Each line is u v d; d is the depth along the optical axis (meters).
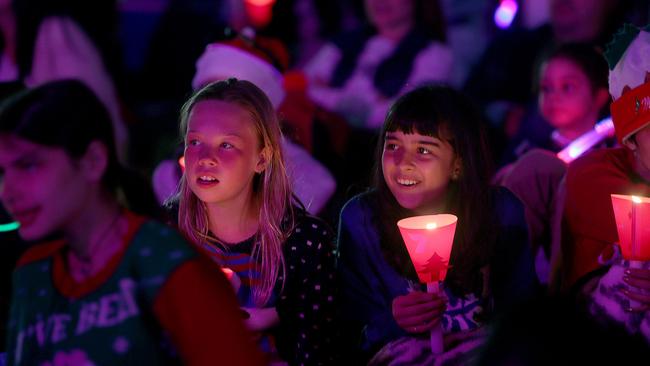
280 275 7.72
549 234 10.09
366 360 8.20
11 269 8.72
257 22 16.42
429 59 15.23
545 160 10.16
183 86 18.50
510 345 3.56
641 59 7.49
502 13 16.69
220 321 4.64
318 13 17.91
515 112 14.34
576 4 13.28
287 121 10.95
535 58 14.99
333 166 13.03
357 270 8.18
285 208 7.80
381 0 15.22
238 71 11.18
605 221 8.34
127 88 14.80
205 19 18.73
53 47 12.40
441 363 7.55
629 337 3.52
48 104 4.73
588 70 10.95
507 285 8.04
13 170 4.72
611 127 10.65
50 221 4.76
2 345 8.55
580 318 3.58
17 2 12.43
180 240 4.80
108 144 4.95
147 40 21.14
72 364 4.72
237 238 7.71
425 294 7.18
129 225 4.86
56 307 4.84
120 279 4.72
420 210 7.95
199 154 7.29
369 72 15.48
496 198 8.03
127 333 4.67
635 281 7.10
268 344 7.74
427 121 7.49
